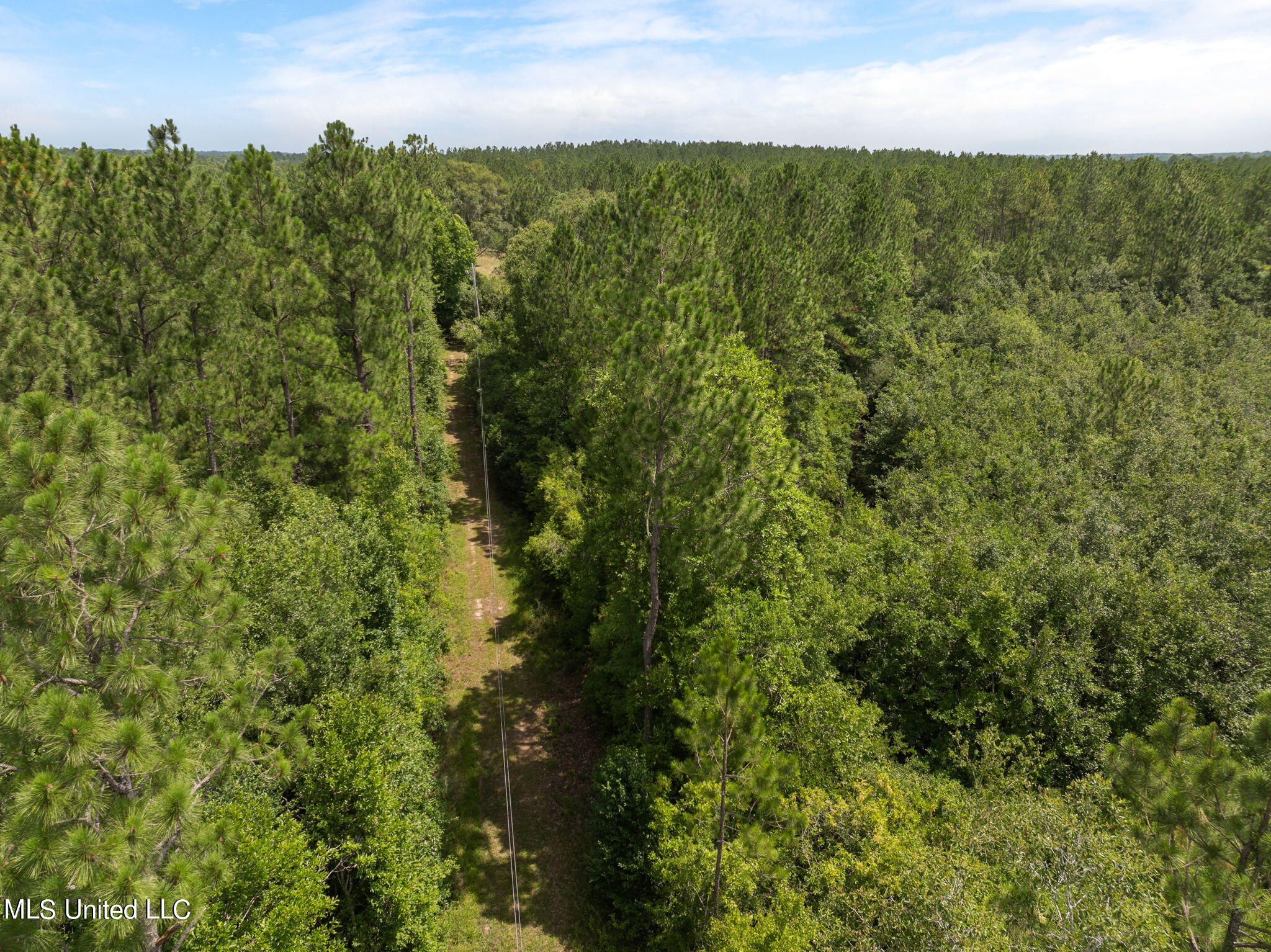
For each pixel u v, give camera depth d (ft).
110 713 30.94
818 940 44.24
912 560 86.48
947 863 46.24
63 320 69.56
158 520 32.17
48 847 26.63
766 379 93.45
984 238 323.37
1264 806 38.60
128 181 84.53
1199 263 229.45
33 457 28.84
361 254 92.58
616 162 387.96
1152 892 43.34
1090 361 160.97
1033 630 75.15
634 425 66.54
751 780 46.19
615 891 62.90
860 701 74.43
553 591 107.96
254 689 40.06
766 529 72.74
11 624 30.25
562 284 135.85
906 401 142.72
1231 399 139.85
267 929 39.47
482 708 86.43
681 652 69.82
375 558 76.74
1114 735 69.51
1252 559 83.20
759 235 142.92
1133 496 98.32
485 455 130.52
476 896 63.93
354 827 50.60
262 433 86.28
